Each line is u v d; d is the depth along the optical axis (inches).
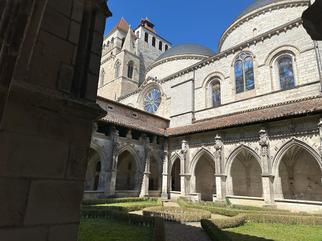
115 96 2095.2
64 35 132.1
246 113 1011.3
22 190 98.7
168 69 1782.7
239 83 1149.1
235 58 1192.2
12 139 99.7
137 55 2368.4
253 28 1342.3
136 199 943.7
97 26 154.3
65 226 109.7
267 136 802.2
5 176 95.0
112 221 524.4
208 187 1231.5
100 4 159.2
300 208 684.1
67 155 117.4
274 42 1050.1
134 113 1198.9
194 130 1034.1
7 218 92.7
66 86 126.1
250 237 396.5
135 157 1040.8
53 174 110.1
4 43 88.8
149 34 2568.9
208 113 1222.3
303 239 387.2
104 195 886.4
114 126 973.2
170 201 1004.6
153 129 1170.0
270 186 748.0
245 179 1079.0
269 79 1029.2
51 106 114.3
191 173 1032.2
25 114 105.4
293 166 974.4
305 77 919.0
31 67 112.8
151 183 1389.0
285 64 1010.1
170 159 1159.0
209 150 987.3
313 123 708.7
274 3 1282.0
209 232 393.7
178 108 1368.1
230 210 654.5
